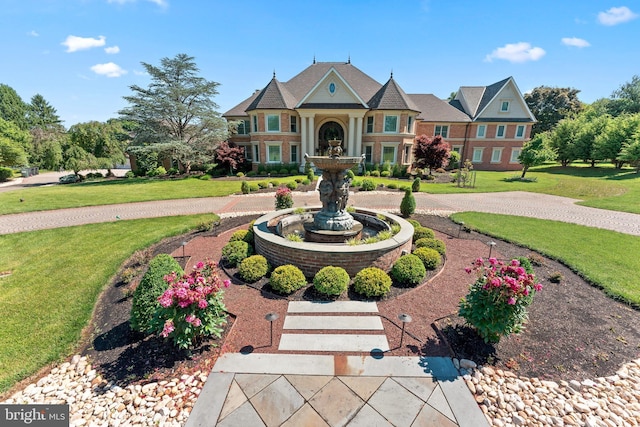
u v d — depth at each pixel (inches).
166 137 1063.6
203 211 543.2
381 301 223.3
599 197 676.1
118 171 1707.7
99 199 654.5
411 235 293.7
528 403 137.3
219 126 1119.6
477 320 166.4
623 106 2066.9
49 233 402.6
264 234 293.0
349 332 186.5
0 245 356.8
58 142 1181.7
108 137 1262.3
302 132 1083.9
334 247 255.6
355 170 1093.8
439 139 1021.8
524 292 154.6
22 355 174.1
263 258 268.1
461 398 138.0
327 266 242.2
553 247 340.8
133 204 610.9
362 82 1256.8
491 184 905.5
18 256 323.3
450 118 1378.0
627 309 215.9
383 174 1056.2
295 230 354.9
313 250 253.0
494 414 132.0
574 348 173.5
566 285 253.8
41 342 185.2
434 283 253.9
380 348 171.5
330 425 123.9
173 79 1110.4
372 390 141.9
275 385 144.9
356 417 127.4
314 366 157.1
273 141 1113.4
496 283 152.5
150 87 1087.6
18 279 268.5
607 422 128.4
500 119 1365.7
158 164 1315.2
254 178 999.6
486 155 1413.6
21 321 206.1
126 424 128.7
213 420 126.9
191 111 1087.6
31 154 1519.4
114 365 163.5
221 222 460.4
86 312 216.4
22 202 617.3
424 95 1460.4
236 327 191.0
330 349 170.6
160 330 167.2
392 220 350.9
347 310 211.0
